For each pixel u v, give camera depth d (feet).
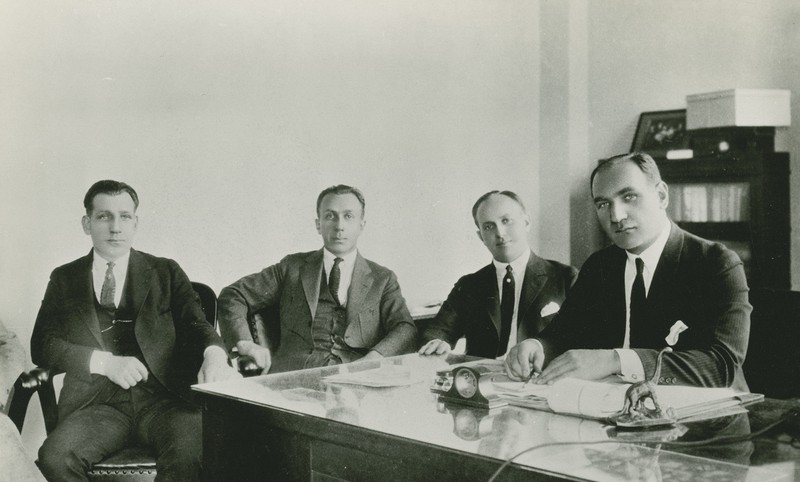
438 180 15.38
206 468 6.69
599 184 8.13
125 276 10.25
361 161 13.91
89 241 10.41
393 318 11.32
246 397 6.41
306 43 12.98
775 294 7.64
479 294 11.37
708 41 16.44
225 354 9.64
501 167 16.81
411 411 5.78
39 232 10.09
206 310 10.32
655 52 17.07
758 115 14.43
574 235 17.62
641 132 17.04
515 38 17.04
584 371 6.39
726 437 4.81
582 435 4.93
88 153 10.51
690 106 15.17
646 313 7.90
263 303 11.34
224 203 11.95
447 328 11.34
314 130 13.14
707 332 7.20
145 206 11.05
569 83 17.38
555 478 4.14
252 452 6.23
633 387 5.19
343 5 13.52
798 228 15.17
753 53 15.87
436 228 15.35
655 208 7.98
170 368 10.00
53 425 9.23
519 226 11.23
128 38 10.87
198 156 11.63
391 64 14.40
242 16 12.10
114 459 8.52
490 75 16.47
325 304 11.36
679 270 7.83
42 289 10.11
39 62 10.12
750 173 14.53
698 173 15.20
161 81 11.21
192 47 11.53
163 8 11.21
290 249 12.84
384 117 14.30
